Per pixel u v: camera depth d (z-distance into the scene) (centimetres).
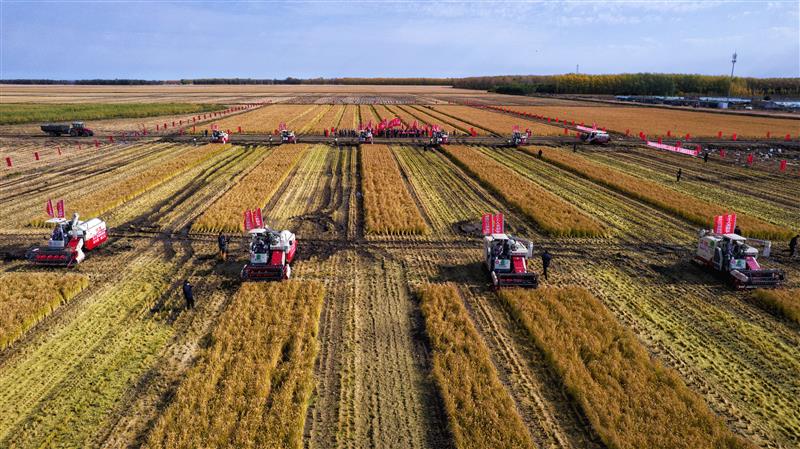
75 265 2483
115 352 1720
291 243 2527
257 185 4069
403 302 2119
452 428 1343
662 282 2362
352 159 5475
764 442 1330
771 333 1889
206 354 1672
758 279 2259
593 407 1423
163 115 10531
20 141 6631
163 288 2233
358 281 2333
